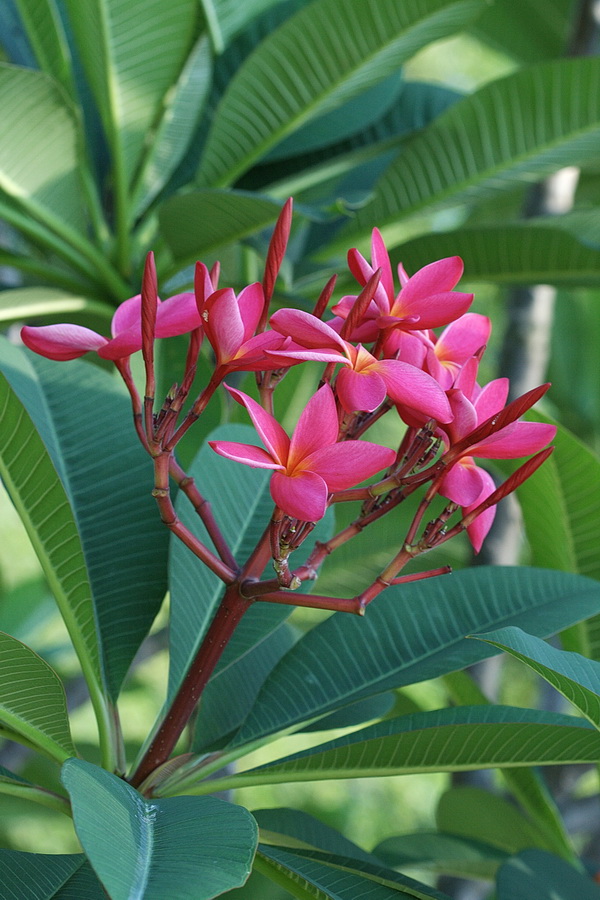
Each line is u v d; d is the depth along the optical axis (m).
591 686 1.28
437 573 1.29
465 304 1.29
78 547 1.35
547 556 1.60
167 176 2.09
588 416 3.44
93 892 1.35
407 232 5.42
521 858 1.50
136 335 1.27
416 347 1.30
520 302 2.41
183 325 1.28
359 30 1.74
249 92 1.84
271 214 1.61
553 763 1.37
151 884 1.17
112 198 2.20
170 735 1.35
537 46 3.21
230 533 1.52
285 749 5.31
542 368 2.43
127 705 4.95
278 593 1.30
